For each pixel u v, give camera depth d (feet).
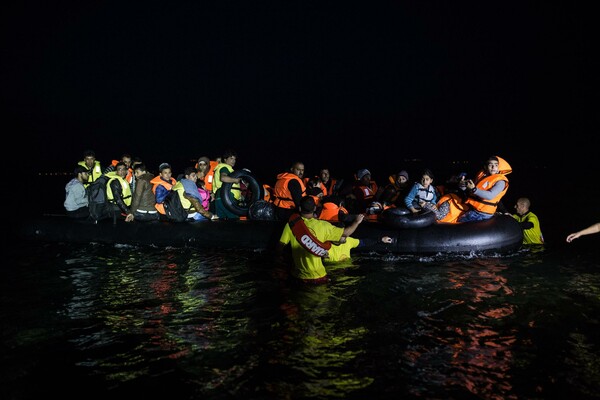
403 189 32.09
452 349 14.89
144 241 30.40
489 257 26.09
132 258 27.17
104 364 14.23
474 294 19.92
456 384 12.91
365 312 18.01
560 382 12.96
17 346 15.49
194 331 16.47
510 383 12.93
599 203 49.26
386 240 26.71
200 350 15.03
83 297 20.25
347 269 23.98
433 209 28.89
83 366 14.14
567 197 55.52
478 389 12.66
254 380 13.19
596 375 13.29
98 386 13.05
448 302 19.01
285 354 14.66
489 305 18.62
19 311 18.62
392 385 12.88
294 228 21.26
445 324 16.84
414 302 19.04
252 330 16.47
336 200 28.63
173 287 21.48
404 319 17.29
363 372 13.55
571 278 22.00
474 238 26.27
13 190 72.84
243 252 28.22
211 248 29.35
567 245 29.17
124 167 32.35
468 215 28.09
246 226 29.30
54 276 23.53
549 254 26.73
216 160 37.58
